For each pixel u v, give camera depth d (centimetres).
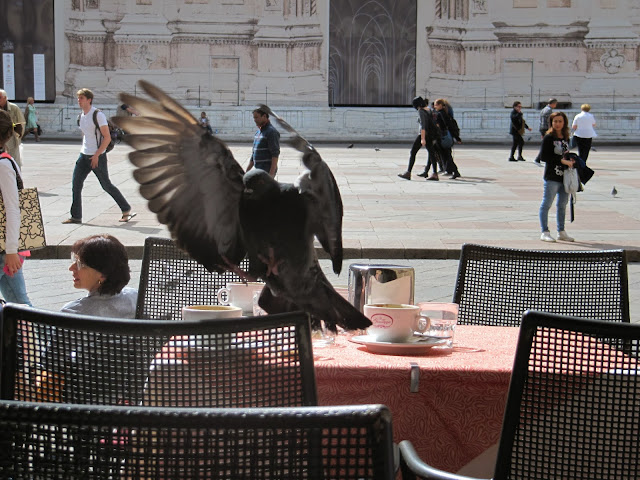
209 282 503
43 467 195
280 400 281
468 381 329
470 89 4416
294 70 4406
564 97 4391
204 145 299
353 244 1268
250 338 279
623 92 4353
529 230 1442
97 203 1680
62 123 4275
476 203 1791
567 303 486
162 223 306
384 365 332
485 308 494
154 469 194
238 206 305
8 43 4331
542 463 286
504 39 4388
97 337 279
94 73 4353
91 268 470
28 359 285
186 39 4356
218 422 188
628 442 279
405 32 4456
